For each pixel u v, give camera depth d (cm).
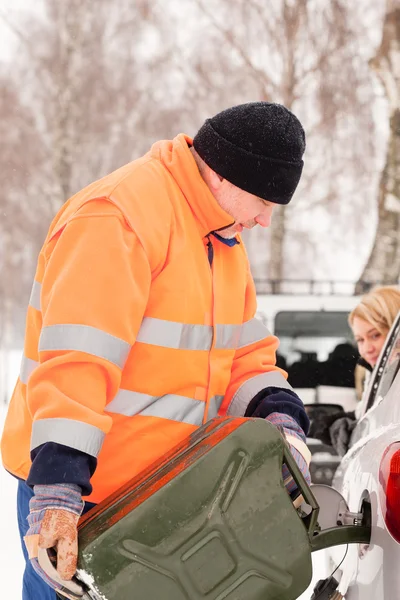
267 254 2244
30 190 2030
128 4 1892
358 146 1719
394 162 1267
